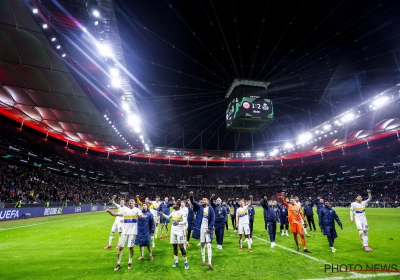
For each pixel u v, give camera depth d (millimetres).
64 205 30875
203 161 72062
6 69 22688
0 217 19500
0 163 29453
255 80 44062
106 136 45219
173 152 58906
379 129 43125
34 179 32812
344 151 59719
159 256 8734
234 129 48188
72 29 15781
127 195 54281
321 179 57656
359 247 9586
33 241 11633
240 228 9664
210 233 7449
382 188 45312
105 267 7289
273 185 63719
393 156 47281
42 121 37000
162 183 61219
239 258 8227
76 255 8836
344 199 47094
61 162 43656
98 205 41250
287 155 65250
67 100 29578
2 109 32625
